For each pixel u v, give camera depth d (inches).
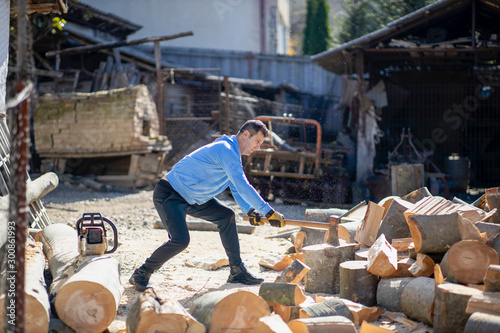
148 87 645.3
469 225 140.1
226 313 119.7
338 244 173.6
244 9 877.8
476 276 130.7
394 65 602.5
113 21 666.2
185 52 769.6
